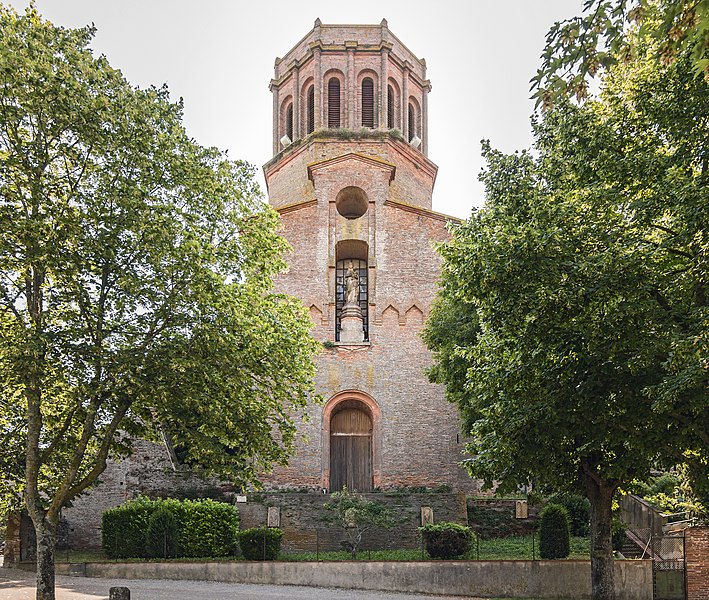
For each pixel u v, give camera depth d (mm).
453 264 20828
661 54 9875
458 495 34656
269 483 40000
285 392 24125
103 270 21219
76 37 22062
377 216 44000
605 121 20312
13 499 28922
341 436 42469
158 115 22312
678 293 18359
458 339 32375
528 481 22203
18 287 21422
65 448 24062
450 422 41125
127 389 21109
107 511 31656
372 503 33438
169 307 21281
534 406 19766
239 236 23859
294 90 50500
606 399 18750
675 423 18422
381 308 42688
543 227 19125
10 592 23578
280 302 25531
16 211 20484
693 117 18062
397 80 51031
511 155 21844
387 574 27328
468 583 27000
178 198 22688
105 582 26656
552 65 10562
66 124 20891
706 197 16797
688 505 26312
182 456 38312
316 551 32250
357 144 48250
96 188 21547
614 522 25156
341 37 50344
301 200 48438
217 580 27906
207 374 21203
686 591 25781
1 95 20594
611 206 19484
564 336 19109
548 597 26859
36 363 19547
